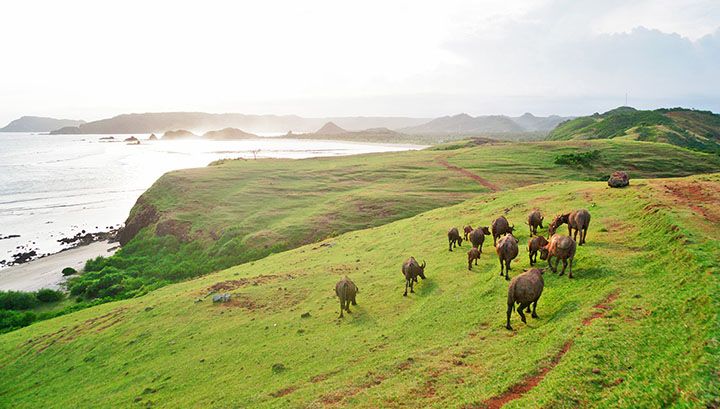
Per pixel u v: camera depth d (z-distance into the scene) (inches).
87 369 933.2
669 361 431.5
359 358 686.5
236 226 2610.7
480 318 722.2
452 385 524.7
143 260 2512.3
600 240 885.2
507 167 3678.6
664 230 794.8
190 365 818.2
